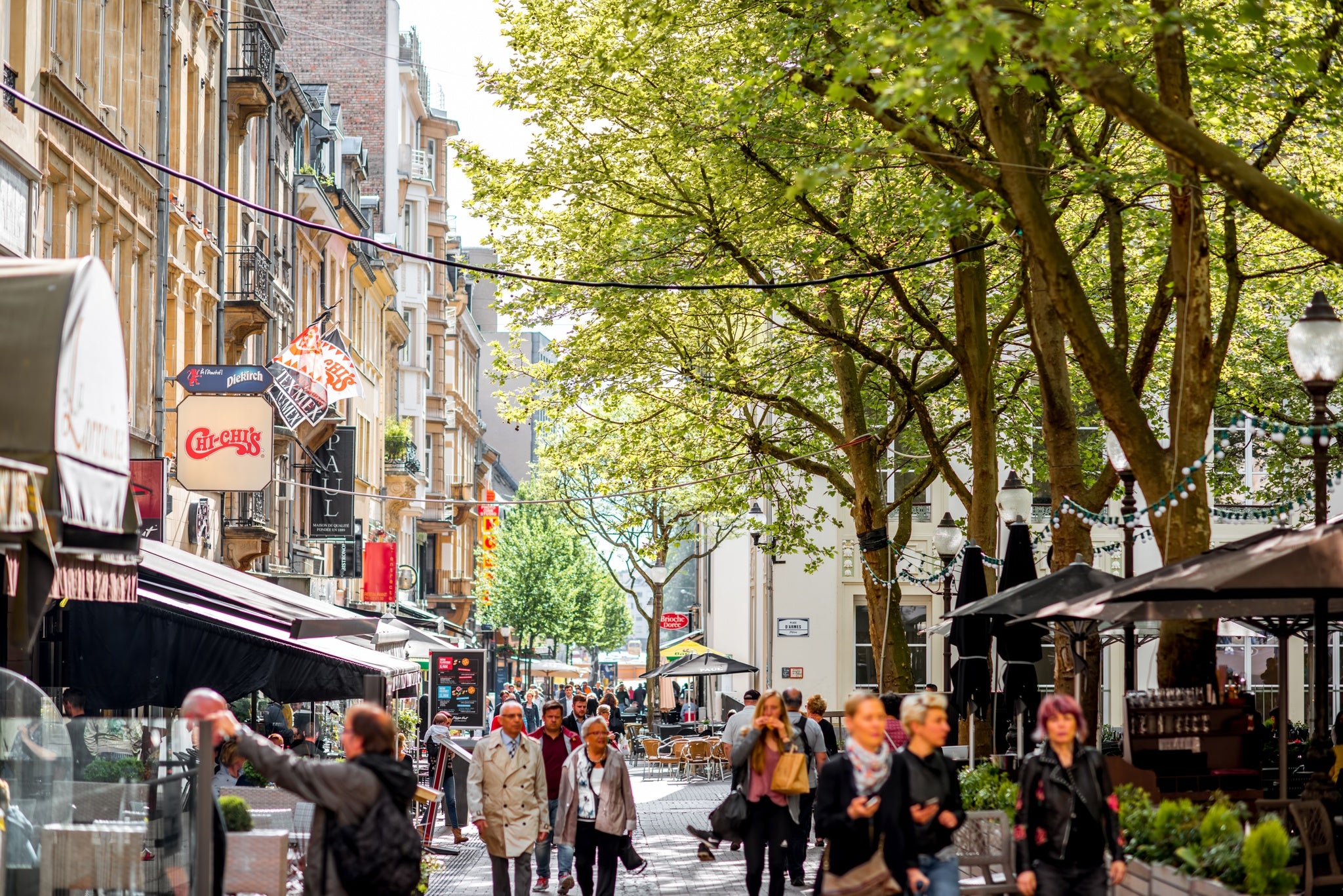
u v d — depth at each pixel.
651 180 22.98
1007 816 11.86
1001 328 23.27
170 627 19.23
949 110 14.34
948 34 9.58
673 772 44.66
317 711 30.02
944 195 16.94
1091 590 15.31
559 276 25.02
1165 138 10.22
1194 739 15.42
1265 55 16.27
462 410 77.56
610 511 60.34
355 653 20.97
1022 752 17.47
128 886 9.80
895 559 26.56
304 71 61.84
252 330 31.89
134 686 19.22
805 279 23.61
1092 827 9.14
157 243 25.20
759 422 31.58
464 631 71.88
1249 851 8.95
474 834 25.81
